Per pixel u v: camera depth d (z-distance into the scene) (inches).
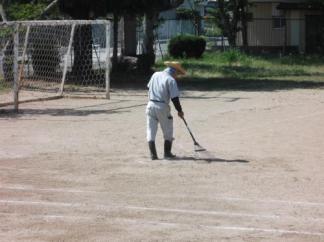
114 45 4050.2
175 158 1400.1
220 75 4124.0
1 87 3041.3
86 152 1487.5
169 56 5472.4
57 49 3447.3
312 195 1073.5
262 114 2202.3
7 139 1685.5
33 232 874.8
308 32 6058.1
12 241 836.0
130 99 2763.3
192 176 1222.3
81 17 3474.4
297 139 1662.2
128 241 833.5
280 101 2640.3
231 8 5718.5
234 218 939.3
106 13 3555.6
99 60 3966.5
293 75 4124.0
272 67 4741.6
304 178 1201.4
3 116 2194.9
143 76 3956.7
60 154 1462.8
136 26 4746.6
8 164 1353.3
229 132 1786.4
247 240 834.2
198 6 7022.6
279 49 6082.7
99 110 2361.0
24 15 3287.4
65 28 3459.6
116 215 959.6
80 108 2431.1
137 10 3533.5
